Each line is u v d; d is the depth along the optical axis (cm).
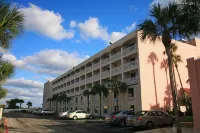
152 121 1922
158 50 3759
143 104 3412
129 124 1964
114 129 2020
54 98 7862
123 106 3928
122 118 2339
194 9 1170
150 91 3522
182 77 4028
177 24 1394
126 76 3969
